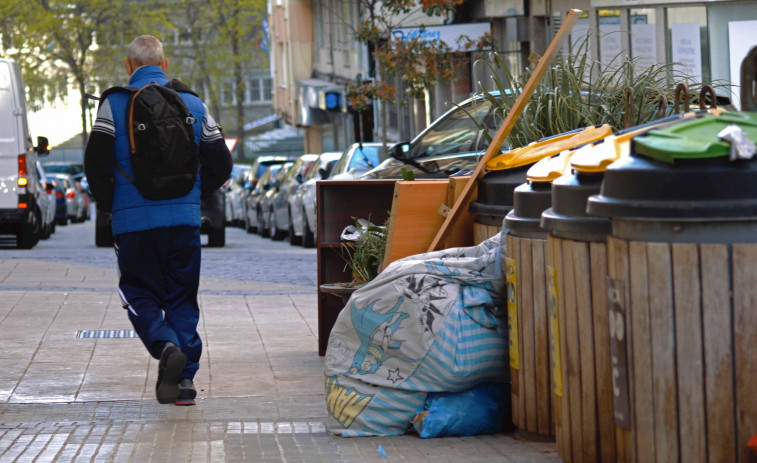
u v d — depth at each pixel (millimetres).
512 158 7293
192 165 7535
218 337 10648
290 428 7016
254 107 115125
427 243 8234
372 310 6680
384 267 8195
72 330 10844
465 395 6656
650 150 4633
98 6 76500
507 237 6387
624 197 4691
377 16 27578
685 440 4609
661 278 4598
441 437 6598
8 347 9938
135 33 79500
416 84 26578
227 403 7824
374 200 10016
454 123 12516
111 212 7594
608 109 8664
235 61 84625
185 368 7699
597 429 5312
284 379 8672
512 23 30312
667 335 4609
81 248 25719
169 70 84750
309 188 25516
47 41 76312
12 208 24312
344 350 6828
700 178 4512
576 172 5387
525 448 6207
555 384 5637
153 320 7477
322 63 61219
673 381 4613
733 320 4516
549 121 8445
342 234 9602
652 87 8898
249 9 83250
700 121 4855
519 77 8836
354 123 46094
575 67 9055
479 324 6578
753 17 20516
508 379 6715
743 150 4461
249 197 37406
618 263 4816
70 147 105312
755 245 4492
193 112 7680
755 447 4477
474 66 9023
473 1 31812
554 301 5559
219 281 15852
